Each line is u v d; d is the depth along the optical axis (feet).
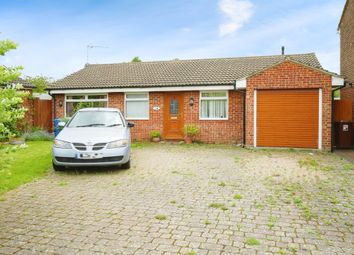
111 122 34.30
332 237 15.38
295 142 47.96
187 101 57.57
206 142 56.49
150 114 59.67
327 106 46.62
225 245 14.49
